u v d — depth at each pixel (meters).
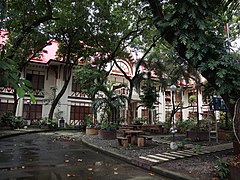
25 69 23.00
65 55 21.69
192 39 5.60
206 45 5.64
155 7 6.52
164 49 16.84
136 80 19.00
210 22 6.67
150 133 16.30
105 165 6.53
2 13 2.71
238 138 4.95
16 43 11.03
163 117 26.58
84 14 15.73
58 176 5.12
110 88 16.09
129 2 14.15
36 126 20.92
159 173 5.69
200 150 8.33
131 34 17.66
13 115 18.69
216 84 5.73
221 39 5.90
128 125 16.66
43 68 23.89
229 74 5.58
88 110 24.92
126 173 5.68
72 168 5.96
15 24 11.44
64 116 23.28
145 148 9.06
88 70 16.52
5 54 2.02
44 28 16.98
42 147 9.62
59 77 23.75
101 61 19.27
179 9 5.62
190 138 11.53
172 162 6.54
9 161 6.58
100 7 15.55
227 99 6.08
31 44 17.61
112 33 17.92
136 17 15.40
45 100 22.34
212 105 11.02
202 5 5.59
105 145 9.91
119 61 25.12
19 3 11.48
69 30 18.16
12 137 13.35
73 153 8.38
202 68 5.67
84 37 18.66
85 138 12.62
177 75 13.42
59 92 22.58
